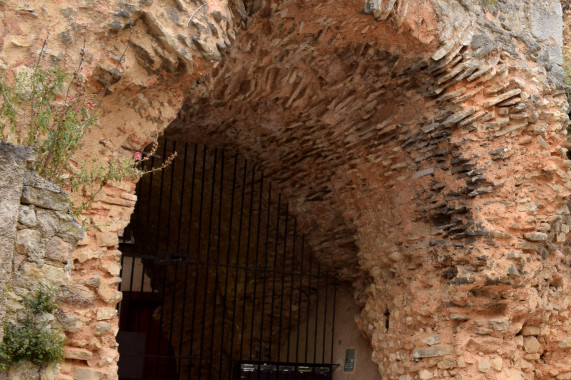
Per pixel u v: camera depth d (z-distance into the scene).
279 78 8.18
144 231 12.05
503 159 8.02
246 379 9.61
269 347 10.98
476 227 7.98
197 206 11.12
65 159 4.77
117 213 6.03
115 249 6.01
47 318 3.71
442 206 8.30
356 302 10.00
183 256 9.27
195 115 8.98
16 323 3.59
